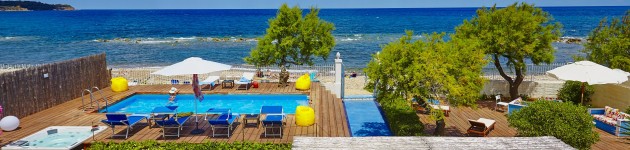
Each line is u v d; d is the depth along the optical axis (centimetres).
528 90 1919
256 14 17000
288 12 1848
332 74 2689
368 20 11838
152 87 1973
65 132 1178
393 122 1330
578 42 5566
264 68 3048
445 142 727
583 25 9088
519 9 1712
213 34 7650
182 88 1948
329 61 3938
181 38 6800
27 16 15362
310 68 3022
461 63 1066
